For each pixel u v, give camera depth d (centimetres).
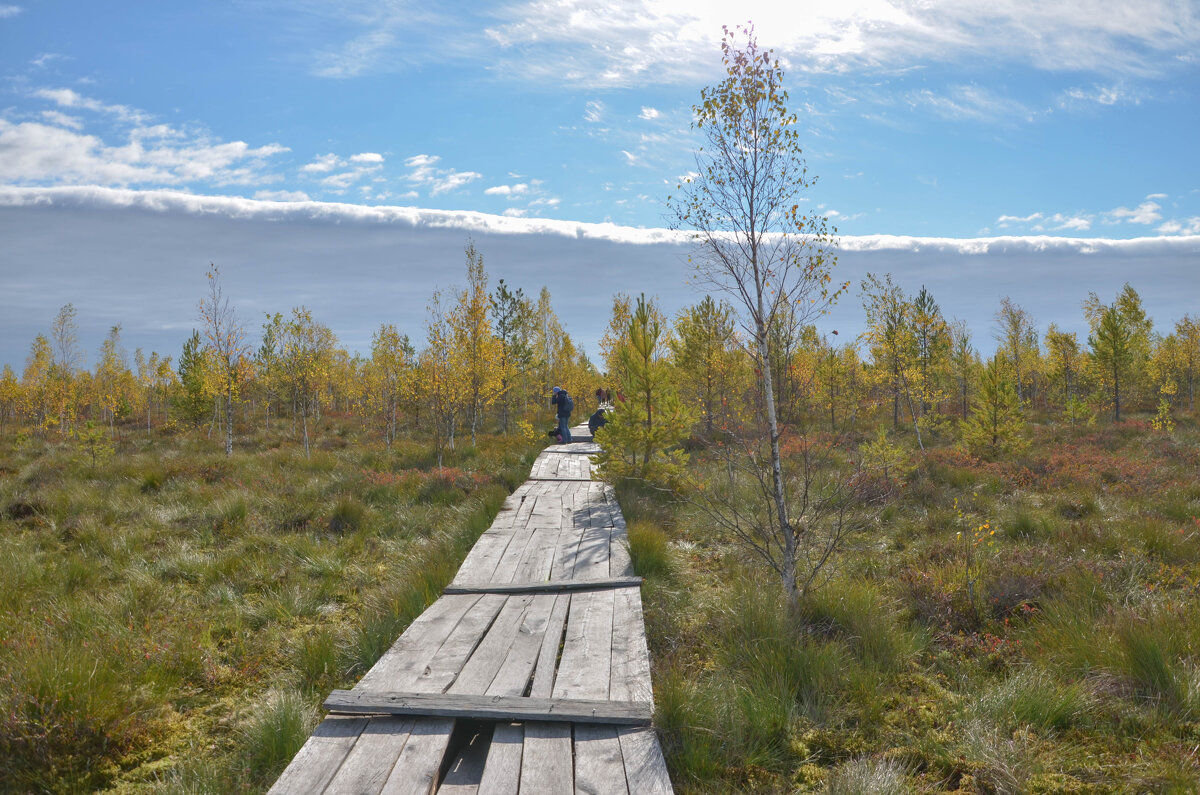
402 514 932
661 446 1045
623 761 301
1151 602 517
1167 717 374
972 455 1418
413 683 369
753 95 554
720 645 479
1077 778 324
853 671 426
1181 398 3189
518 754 308
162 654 449
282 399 2839
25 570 651
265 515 923
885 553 736
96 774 342
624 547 684
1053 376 3028
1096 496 992
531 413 2888
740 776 332
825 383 2381
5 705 357
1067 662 446
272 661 482
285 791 271
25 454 1759
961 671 450
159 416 3569
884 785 308
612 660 407
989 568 616
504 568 615
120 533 810
